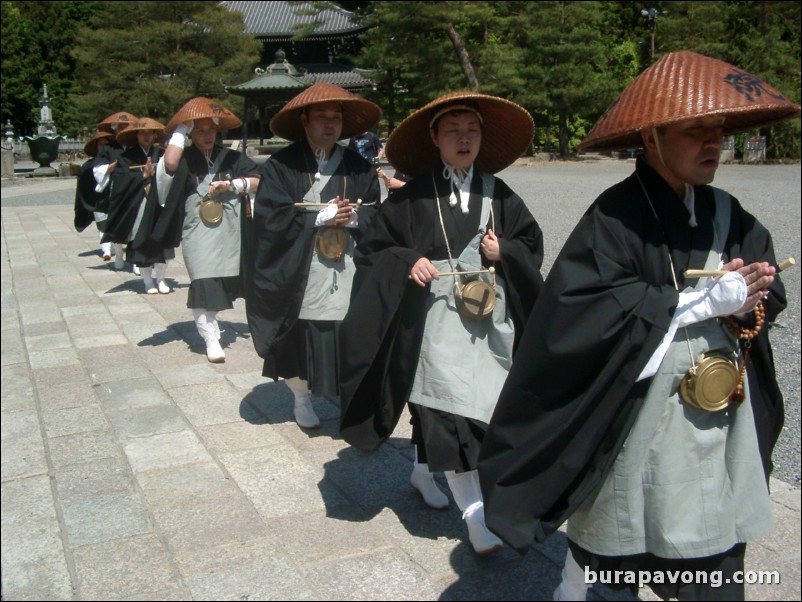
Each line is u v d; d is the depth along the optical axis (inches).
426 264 118.9
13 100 1701.5
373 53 1195.3
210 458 161.0
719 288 85.3
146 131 357.1
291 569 118.3
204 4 1210.0
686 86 85.9
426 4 1112.2
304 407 177.8
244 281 227.6
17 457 161.8
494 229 125.1
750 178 850.8
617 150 102.1
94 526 132.0
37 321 285.3
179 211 226.4
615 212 89.2
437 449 117.4
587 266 87.9
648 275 88.4
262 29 1601.9
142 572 117.6
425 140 132.8
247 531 130.2
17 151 1418.6
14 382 213.3
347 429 128.6
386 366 125.1
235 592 112.1
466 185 124.9
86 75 1277.1
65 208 714.8
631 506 89.1
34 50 1769.2
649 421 87.9
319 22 1323.8
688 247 89.1
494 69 1195.9
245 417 185.5
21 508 138.6
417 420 127.6
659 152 88.4
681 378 87.7
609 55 1343.5
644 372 86.1
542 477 89.0
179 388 207.2
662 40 1268.5
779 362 224.7
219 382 212.2
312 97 162.2
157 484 148.4
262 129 832.9
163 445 167.9
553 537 128.6
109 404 194.7
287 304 168.2
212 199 224.7
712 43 1144.8
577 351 85.6
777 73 1154.7
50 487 147.3
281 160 171.2
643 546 89.7
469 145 122.3
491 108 127.3
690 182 88.5
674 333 86.7
